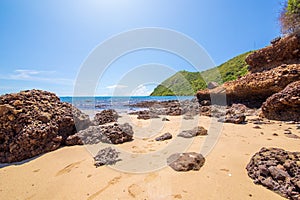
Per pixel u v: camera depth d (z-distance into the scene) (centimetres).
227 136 538
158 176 299
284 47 1209
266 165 274
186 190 254
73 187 272
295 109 750
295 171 246
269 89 1110
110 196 246
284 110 784
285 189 234
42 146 437
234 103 1351
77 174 316
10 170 344
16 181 298
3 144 413
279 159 279
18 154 394
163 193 249
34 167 354
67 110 586
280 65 1214
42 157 405
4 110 435
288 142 458
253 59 1431
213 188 255
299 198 218
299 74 981
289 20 1252
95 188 268
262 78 1162
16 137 414
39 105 520
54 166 354
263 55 1358
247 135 543
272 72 1135
